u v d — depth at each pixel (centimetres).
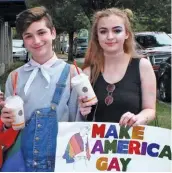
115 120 274
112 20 277
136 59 282
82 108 254
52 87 258
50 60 263
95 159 251
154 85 277
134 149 251
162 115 763
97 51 290
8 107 239
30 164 252
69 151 251
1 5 1265
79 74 255
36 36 258
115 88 277
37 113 254
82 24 2330
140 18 1775
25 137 254
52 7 1756
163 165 251
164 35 1360
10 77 271
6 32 2095
